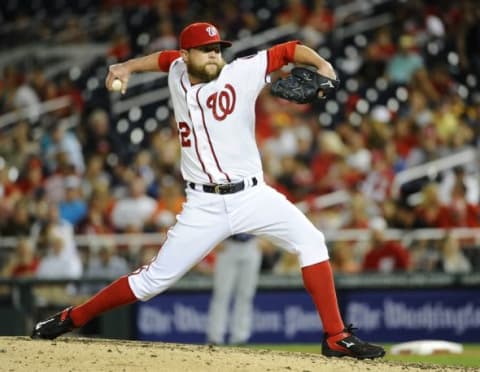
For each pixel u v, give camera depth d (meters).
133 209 47.84
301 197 50.22
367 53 63.59
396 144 54.88
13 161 56.03
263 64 22.81
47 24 76.19
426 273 43.25
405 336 43.12
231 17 69.62
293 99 22.67
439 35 65.00
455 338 43.16
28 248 43.59
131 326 42.16
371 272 43.28
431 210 46.06
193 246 23.17
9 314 41.97
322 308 23.59
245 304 40.50
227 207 22.98
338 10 69.50
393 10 68.88
